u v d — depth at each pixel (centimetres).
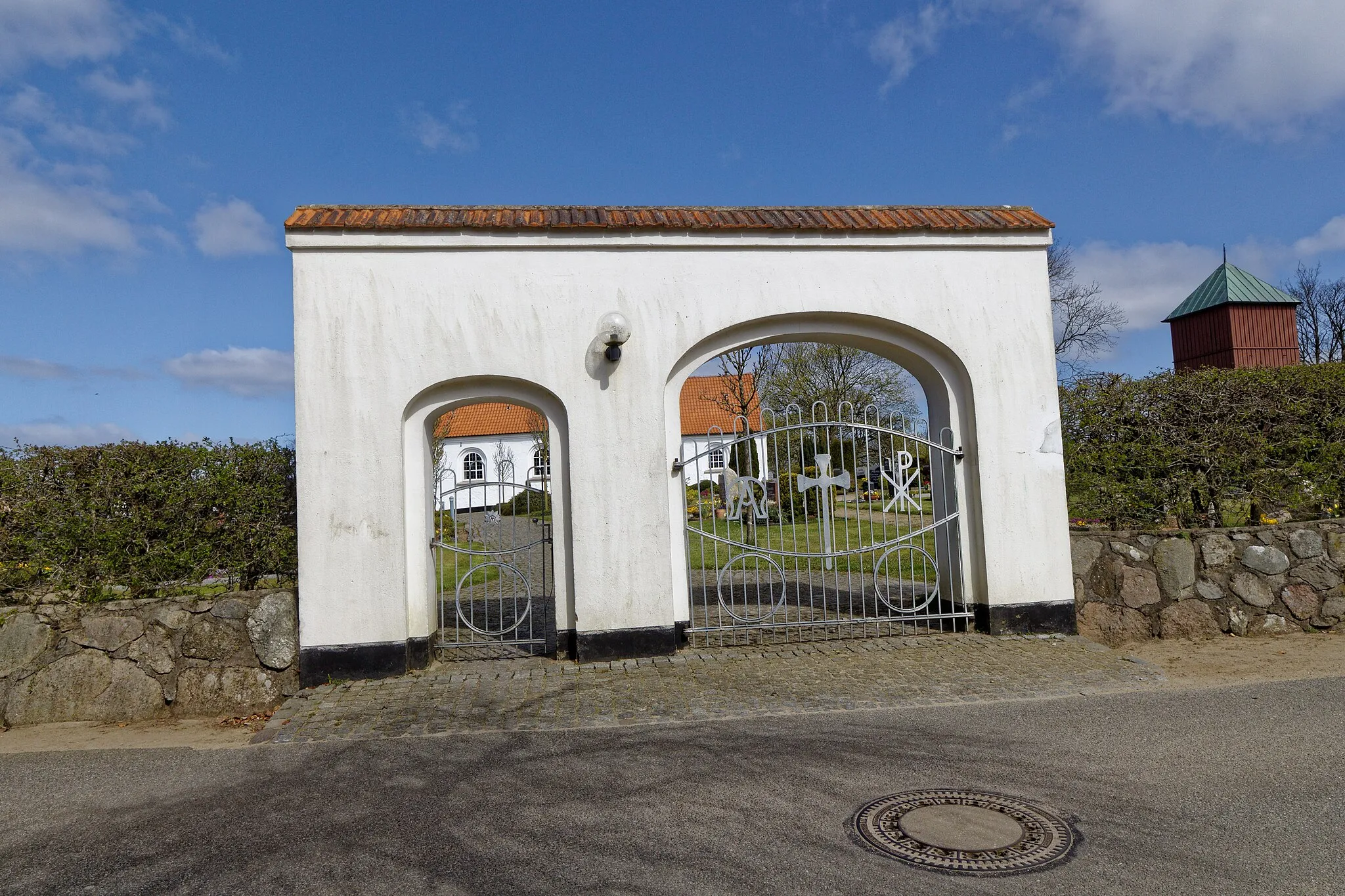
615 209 844
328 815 461
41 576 721
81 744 637
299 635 738
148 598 728
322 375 751
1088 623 856
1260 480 924
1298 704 620
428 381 764
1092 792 458
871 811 440
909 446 929
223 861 407
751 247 820
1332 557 873
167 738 650
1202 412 925
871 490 871
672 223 802
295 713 656
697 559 1402
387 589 747
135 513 727
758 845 403
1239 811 427
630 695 676
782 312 823
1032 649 792
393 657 745
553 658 802
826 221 832
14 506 709
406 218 772
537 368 781
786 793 468
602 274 797
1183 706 621
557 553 800
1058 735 561
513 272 783
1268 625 861
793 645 825
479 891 366
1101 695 657
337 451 748
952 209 905
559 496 802
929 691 673
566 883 370
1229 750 521
